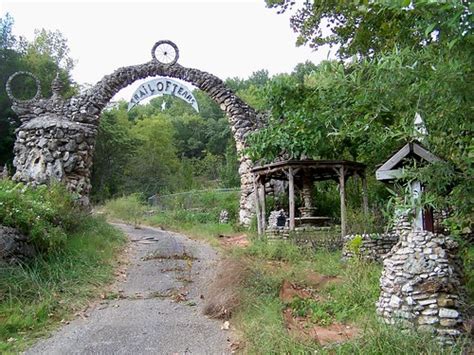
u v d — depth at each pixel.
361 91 3.54
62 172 12.55
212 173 33.88
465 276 5.08
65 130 12.88
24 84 23.42
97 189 27.52
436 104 3.21
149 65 14.72
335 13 11.73
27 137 12.88
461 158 3.37
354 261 7.77
